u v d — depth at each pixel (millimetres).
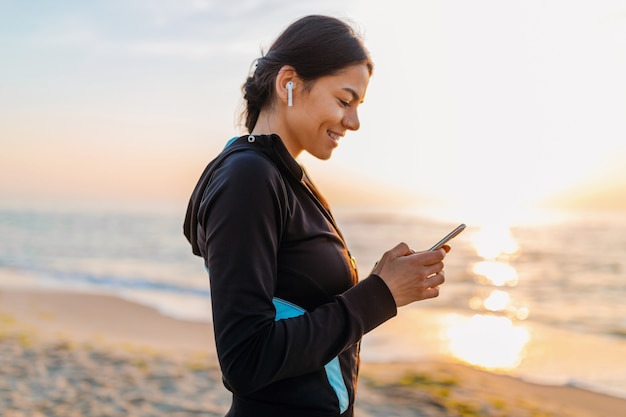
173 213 106812
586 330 11320
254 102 1421
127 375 6344
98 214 99750
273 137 1270
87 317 11406
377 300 1220
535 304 15117
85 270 23297
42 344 7680
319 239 1298
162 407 5367
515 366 7922
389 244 39969
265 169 1221
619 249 33500
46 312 11812
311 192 1342
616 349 9250
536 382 6961
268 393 1256
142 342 8805
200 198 1337
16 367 6508
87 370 6492
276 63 1349
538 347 9391
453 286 18953
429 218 81125
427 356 8234
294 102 1339
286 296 1254
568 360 8414
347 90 1335
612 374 7531
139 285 18016
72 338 8312
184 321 11211
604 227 56312
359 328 1193
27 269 23203
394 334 9867
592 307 14633
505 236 46312
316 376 1274
